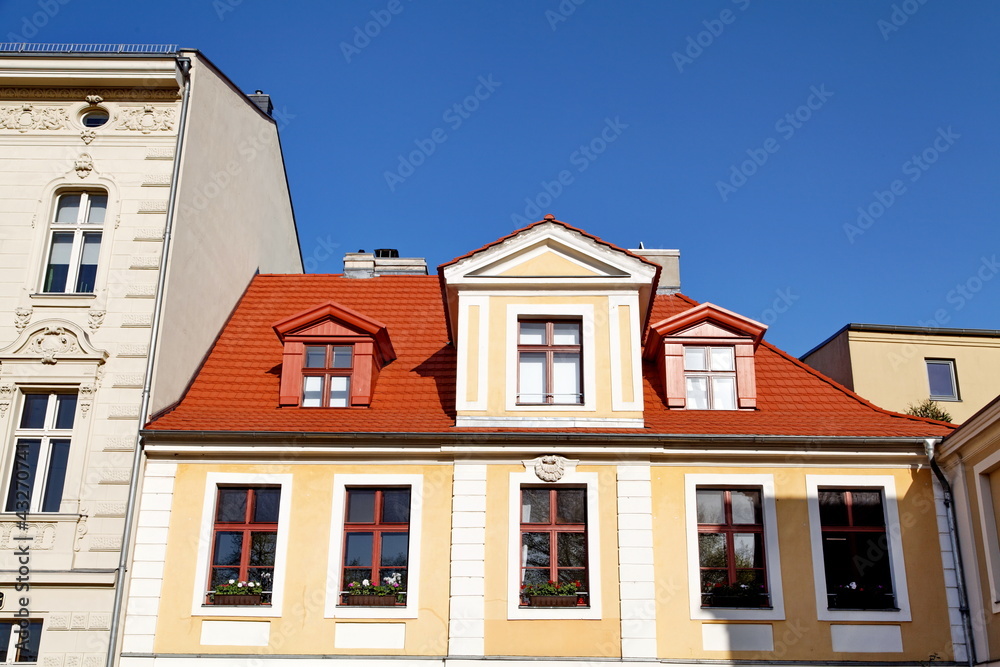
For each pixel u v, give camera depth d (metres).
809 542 17.58
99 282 19.14
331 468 17.94
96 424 18.08
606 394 18.44
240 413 18.95
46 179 19.98
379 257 26.62
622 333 18.83
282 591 17.09
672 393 19.48
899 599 17.27
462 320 18.94
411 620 16.91
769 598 17.25
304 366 19.69
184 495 17.73
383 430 17.95
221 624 16.92
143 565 17.22
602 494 17.70
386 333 20.08
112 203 19.78
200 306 20.84
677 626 16.95
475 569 17.14
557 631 16.78
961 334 25.00
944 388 24.72
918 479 18.08
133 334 18.77
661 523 17.62
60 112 20.42
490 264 19.27
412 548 17.34
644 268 19.11
